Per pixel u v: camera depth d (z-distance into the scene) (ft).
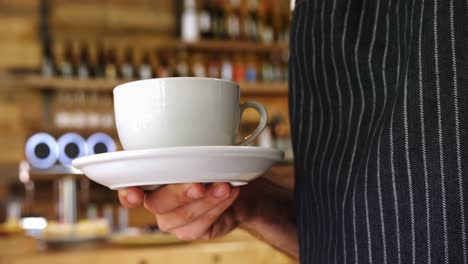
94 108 11.84
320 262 2.10
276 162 1.78
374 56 1.97
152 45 12.37
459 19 1.66
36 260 5.43
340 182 1.98
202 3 12.66
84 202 11.43
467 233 1.63
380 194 1.79
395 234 1.76
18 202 11.34
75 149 11.57
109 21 12.22
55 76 11.59
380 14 1.99
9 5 11.75
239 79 12.84
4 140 11.51
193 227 1.98
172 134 1.73
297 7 2.31
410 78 1.74
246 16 12.82
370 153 1.83
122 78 11.89
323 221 2.10
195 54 12.72
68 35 12.02
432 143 1.69
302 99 2.26
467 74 1.65
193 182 1.64
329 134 2.11
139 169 1.58
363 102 1.98
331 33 2.10
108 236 6.81
